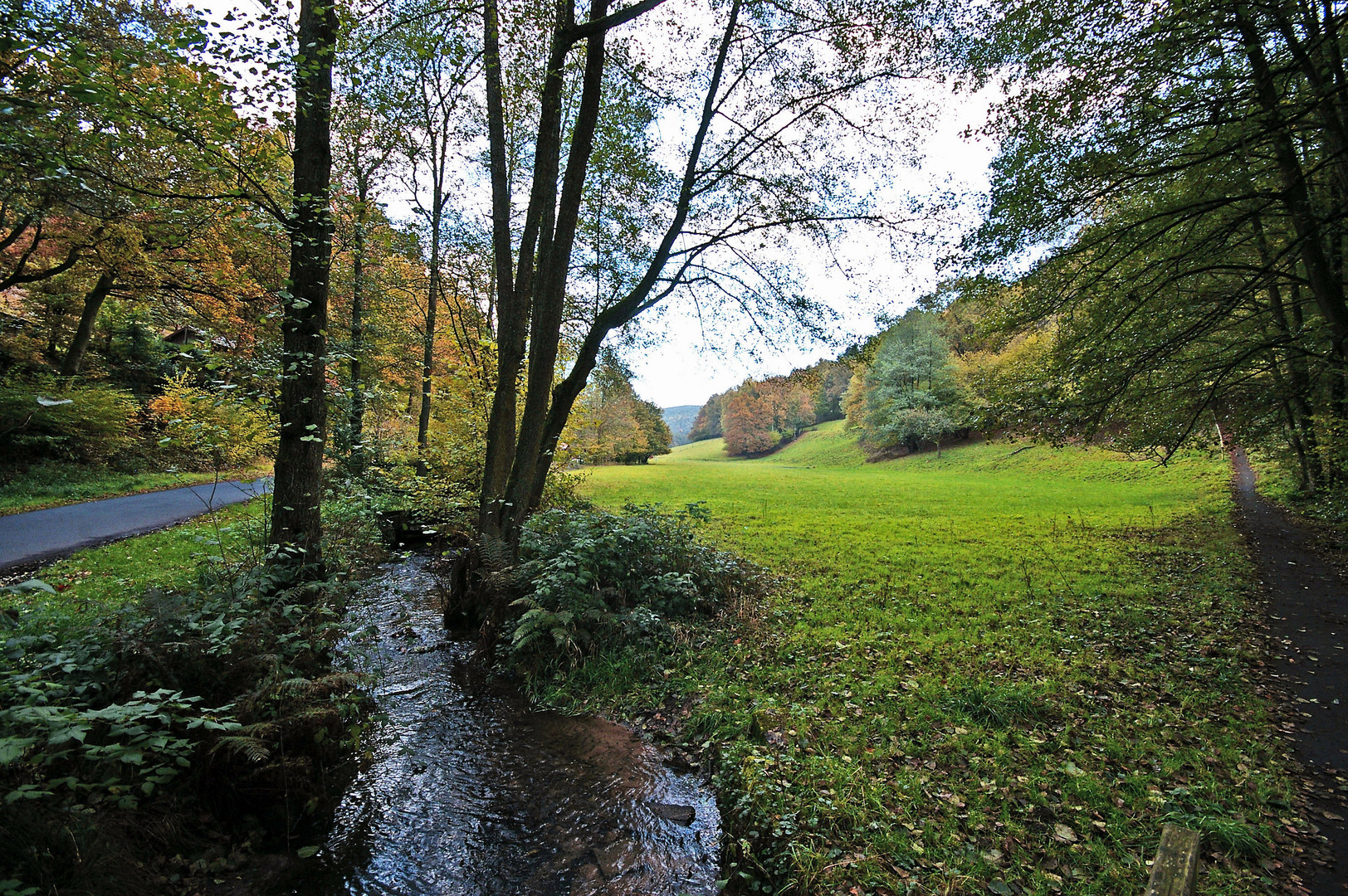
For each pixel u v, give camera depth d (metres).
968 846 3.13
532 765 4.21
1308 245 7.74
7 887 2.13
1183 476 26.42
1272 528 13.66
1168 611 7.59
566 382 8.70
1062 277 8.86
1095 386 8.52
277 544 5.46
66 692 3.06
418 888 2.98
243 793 3.27
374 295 14.88
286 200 5.50
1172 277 7.98
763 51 8.41
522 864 3.18
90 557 8.45
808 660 5.93
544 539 7.20
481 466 12.89
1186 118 7.34
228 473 20.09
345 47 5.76
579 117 7.14
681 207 8.63
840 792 3.58
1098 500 21.38
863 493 25.47
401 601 8.20
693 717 4.77
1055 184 8.02
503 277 8.62
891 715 4.63
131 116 4.32
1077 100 7.52
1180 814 3.34
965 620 7.23
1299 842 3.21
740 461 65.25
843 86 8.51
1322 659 5.93
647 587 7.14
